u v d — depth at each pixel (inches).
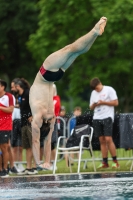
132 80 3255.4
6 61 3681.1
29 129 1323.8
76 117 1461.6
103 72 3240.7
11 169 1371.8
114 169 1385.3
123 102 3417.8
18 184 1078.4
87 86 3326.8
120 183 1028.5
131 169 1363.2
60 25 3267.7
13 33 3609.7
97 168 1418.6
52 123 1015.6
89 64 3275.1
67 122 1582.2
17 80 1332.4
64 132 1494.8
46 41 3240.7
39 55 3262.8
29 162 1347.2
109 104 1390.3
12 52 3666.3
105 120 1387.8
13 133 1481.3
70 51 975.6
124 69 3179.1
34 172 1347.2
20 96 1327.5
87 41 964.6
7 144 1310.3
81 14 3181.6
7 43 3580.2
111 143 1396.4
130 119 1392.7
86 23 3198.8
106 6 3093.0
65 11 3198.8
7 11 3543.3
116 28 3061.0
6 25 3535.9
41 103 994.7
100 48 3134.8
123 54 3225.9
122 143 1398.9
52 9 3255.4
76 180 1116.5
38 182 1106.7
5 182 1127.6
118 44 3061.0
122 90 3346.5
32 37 3270.2
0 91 1302.9
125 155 1717.5
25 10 3521.2
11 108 1304.1
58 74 992.2
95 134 1408.7
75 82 3316.9
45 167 1009.5
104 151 1411.2
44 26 3240.7
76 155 1771.7
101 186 985.5
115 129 1440.7
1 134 1304.1
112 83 3287.4
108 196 848.3
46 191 941.8
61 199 831.1
